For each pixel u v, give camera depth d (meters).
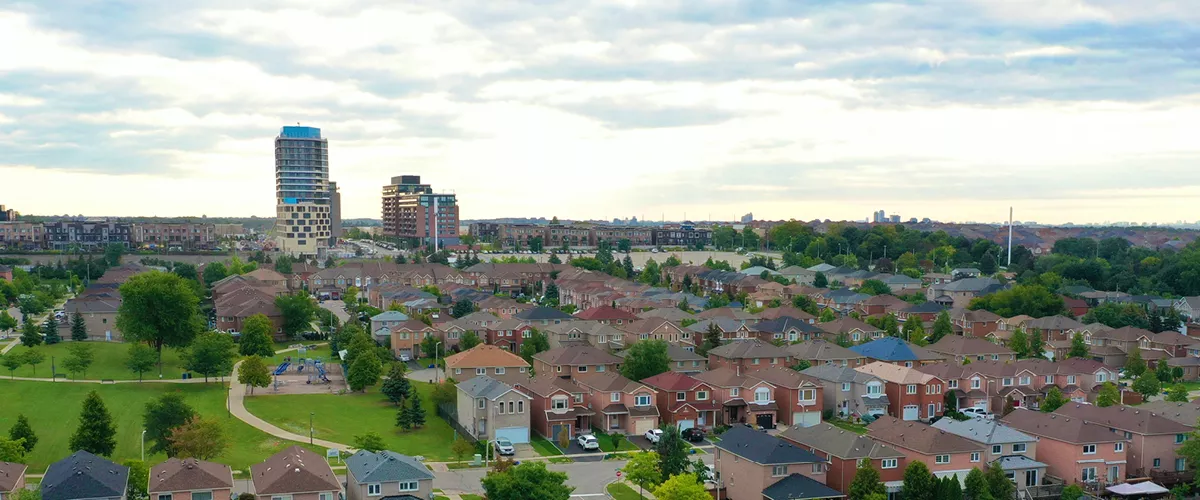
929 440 90.81
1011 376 129.38
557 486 80.25
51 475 76.12
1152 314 191.62
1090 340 174.50
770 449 86.81
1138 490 90.38
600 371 132.00
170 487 73.94
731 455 90.38
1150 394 132.75
